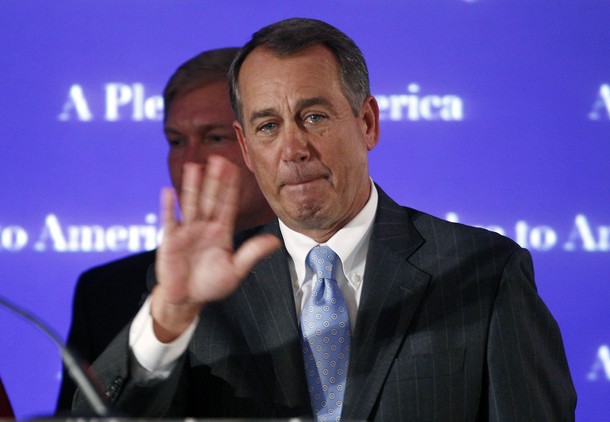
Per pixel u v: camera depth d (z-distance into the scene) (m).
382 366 7.05
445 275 7.32
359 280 7.39
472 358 7.10
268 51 7.16
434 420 6.95
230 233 6.29
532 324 7.26
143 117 10.76
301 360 7.15
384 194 7.75
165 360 6.50
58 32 10.80
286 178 7.02
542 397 7.05
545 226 10.52
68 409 9.05
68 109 10.75
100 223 10.67
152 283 7.75
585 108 10.59
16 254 10.59
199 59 9.64
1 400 7.91
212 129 9.43
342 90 7.18
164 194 6.25
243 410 7.11
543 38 10.65
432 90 10.66
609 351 10.37
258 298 7.38
